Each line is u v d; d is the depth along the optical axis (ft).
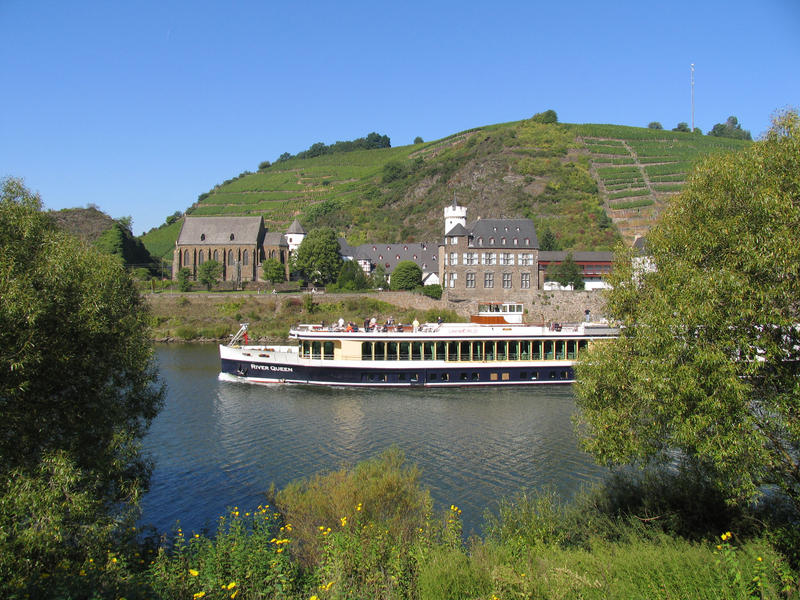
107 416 71.51
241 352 189.26
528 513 69.77
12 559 49.60
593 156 655.76
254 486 98.89
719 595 46.21
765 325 58.85
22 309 55.11
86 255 75.56
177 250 483.92
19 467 58.39
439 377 180.04
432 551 55.67
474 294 346.95
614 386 74.84
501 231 352.49
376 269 435.12
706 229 67.92
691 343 61.05
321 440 123.34
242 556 53.47
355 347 181.98
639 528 63.93
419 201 648.79
